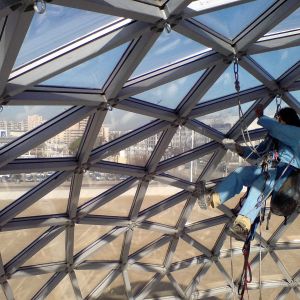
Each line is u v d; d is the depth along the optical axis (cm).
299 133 1006
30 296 2347
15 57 888
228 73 1475
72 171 1639
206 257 2647
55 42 1005
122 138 1630
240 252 2655
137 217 2117
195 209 2244
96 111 1376
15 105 1140
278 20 1151
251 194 1019
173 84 1423
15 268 2008
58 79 1178
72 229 1953
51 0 782
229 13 1159
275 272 2861
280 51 1423
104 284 2481
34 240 1973
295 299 3052
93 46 1025
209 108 1628
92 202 1891
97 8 853
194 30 1128
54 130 1343
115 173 1758
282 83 1623
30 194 1650
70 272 2253
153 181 2008
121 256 2373
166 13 1018
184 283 2808
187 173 1995
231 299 2947
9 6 735
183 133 1766
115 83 1249
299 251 2738
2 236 1823
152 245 2389
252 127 1873
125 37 1027
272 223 2417
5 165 1434
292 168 1026
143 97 1462
